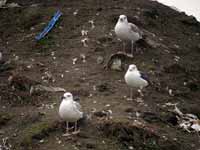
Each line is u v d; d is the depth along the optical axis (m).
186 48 21.64
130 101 15.58
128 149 12.90
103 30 20.50
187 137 14.41
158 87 17.08
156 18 23.44
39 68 18.06
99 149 12.57
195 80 18.83
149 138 13.41
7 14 22.81
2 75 17.38
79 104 13.97
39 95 15.88
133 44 19.47
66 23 21.38
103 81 16.91
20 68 17.97
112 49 19.14
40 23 21.64
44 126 13.51
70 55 18.98
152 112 14.97
